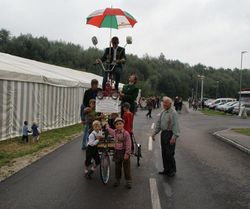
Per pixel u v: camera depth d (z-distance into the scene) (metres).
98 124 8.56
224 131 21.25
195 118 36.59
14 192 7.17
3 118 14.18
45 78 17.66
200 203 6.75
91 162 8.80
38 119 17.44
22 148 12.80
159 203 6.66
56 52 95.88
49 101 18.81
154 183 8.22
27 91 16.08
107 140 8.62
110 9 9.86
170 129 9.23
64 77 21.73
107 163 8.30
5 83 14.19
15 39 92.81
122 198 6.96
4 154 11.42
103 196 7.08
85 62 96.00
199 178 8.84
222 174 9.37
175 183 8.27
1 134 14.11
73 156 11.41
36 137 14.47
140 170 9.70
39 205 6.38
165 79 137.25
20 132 15.58
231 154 12.79
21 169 9.32
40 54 93.62
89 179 8.47
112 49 10.37
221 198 7.12
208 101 76.62
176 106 46.75
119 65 10.30
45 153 11.93
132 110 9.89
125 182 8.31
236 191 7.67
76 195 7.09
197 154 12.60
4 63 16.80
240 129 23.00
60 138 15.94
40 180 8.21
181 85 141.75
